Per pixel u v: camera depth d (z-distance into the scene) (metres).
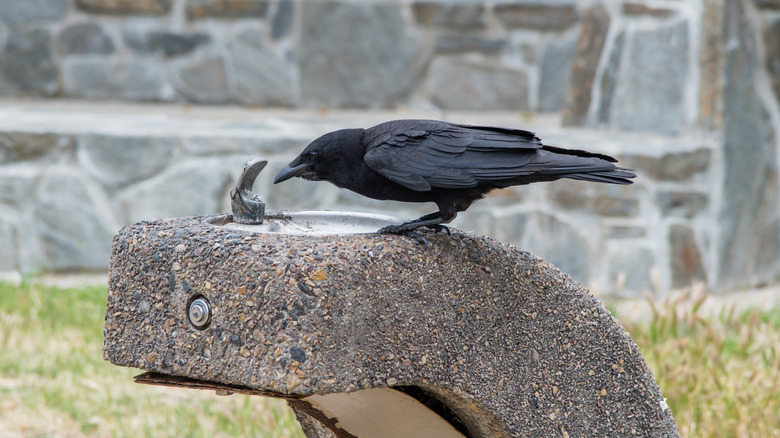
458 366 4.15
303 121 14.22
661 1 12.34
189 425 7.33
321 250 3.78
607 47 13.11
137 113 14.66
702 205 11.72
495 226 12.01
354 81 16.25
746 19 11.88
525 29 16.31
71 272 12.50
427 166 4.34
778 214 12.52
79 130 12.43
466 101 16.42
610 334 4.57
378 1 16.14
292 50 16.14
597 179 4.23
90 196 12.45
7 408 7.76
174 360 3.96
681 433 6.55
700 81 11.84
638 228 11.72
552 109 16.45
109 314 4.16
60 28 15.81
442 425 4.47
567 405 4.50
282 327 3.68
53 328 9.70
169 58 16.03
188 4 15.97
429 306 4.05
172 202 12.50
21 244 12.38
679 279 11.68
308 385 3.67
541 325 4.40
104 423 7.54
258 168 4.59
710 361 7.93
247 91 16.14
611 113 12.99
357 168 4.64
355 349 3.80
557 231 11.92
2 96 15.81
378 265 3.87
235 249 3.81
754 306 9.92
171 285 3.96
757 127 12.12
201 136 12.48
